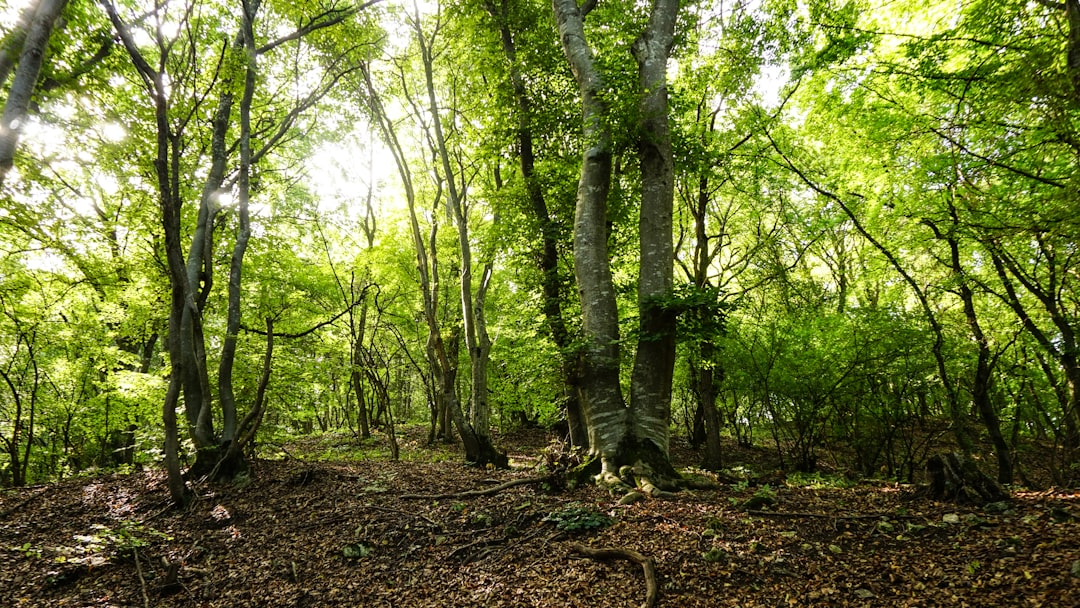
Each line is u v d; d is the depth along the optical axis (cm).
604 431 772
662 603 437
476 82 1359
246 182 1052
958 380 1159
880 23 1052
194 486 853
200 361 937
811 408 1188
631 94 786
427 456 1488
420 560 588
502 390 1716
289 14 933
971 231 914
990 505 530
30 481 1404
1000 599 372
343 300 1703
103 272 1024
